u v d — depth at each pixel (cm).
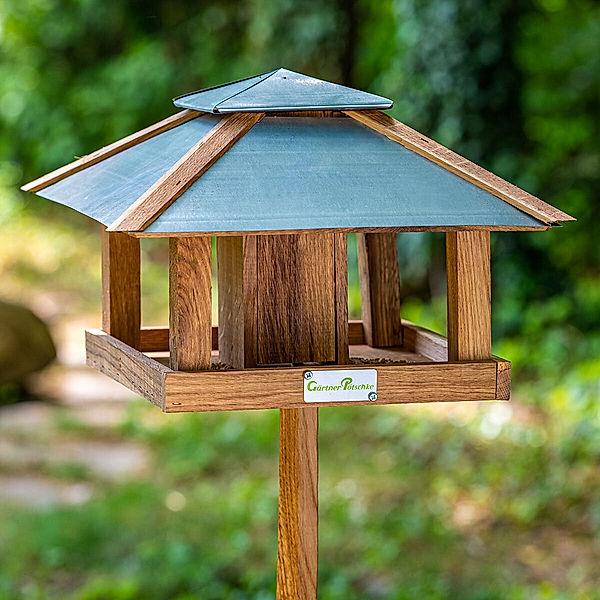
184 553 582
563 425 757
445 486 708
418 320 979
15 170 1667
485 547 620
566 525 645
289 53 1220
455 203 238
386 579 572
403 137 250
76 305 1264
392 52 1149
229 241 270
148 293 1284
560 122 1178
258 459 769
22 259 1427
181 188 224
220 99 255
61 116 1605
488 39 915
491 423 799
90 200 263
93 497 679
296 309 271
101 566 576
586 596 555
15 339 897
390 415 841
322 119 255
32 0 1598
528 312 948
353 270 1046
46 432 816
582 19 1246
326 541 620
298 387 245
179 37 1509
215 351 310
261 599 529
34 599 535
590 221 1105
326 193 232
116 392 930
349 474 737
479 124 923
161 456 770
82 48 1612
